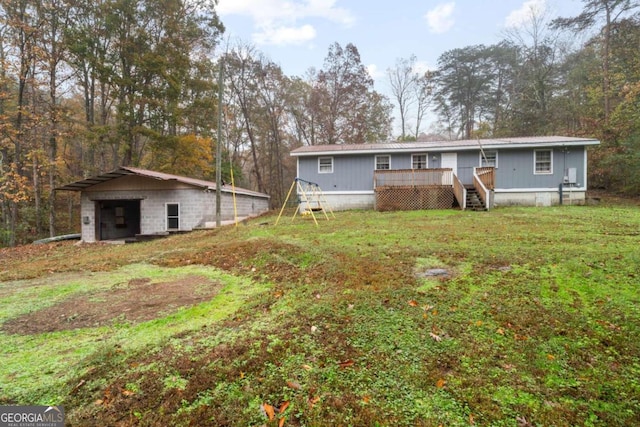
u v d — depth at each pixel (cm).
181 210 1289
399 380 232
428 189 1377
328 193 1563
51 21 1431
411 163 1506
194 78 1900
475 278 416
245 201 1769
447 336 287
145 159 2138
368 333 295
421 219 1022
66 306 410
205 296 436
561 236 642
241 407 207
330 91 2608
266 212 2105
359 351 268
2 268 737
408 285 405
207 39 1991
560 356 254
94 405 213
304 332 302
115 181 1312
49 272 612
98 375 245
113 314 378
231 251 684
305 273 493
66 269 634
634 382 222
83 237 1312
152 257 726
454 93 3119
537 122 2223
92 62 1535
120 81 1608
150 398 216
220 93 1188
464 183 1462
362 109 2602
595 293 353
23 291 482
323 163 1572
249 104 2506
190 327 330
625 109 1552
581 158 1359
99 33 1593
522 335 284
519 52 2675
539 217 959
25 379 246
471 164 1456
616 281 377
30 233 1627
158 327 335
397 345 275
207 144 2047
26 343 308
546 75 2270
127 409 208
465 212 1162
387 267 480
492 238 650
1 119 1308
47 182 1692
